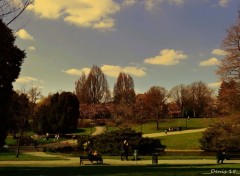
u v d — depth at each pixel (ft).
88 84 446.60
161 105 334.65
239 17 148.56
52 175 61.41
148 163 111.55
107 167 83.46
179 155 154.30
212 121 153.99
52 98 312.91
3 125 86.84
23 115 155.63
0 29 80.18
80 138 190.19
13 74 86.74
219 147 178.09
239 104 144.87
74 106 312.50
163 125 342.64
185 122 360.28
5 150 174.70
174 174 59.06
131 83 460.14
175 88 472.44
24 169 77.71
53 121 304.50
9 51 84.69
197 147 197.36
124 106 343.46
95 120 384.47
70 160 124.57
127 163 112.57
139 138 164.14
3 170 73.51
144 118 332.19
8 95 86.99
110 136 165.17
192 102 465.06
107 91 453.17
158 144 175.42
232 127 145.59
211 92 453.58
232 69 147.23
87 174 61.72
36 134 309.22
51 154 156.76
